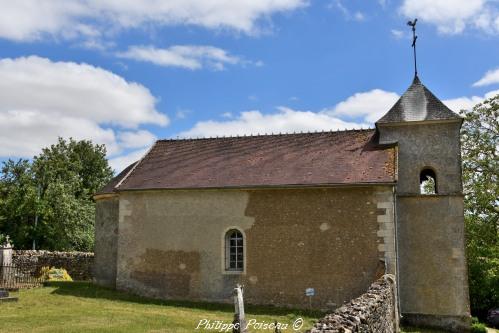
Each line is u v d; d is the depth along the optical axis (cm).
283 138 1967
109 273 1903
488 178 2464
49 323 1192
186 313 1423
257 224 1647
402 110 1762
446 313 1560
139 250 1769
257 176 1697
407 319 1581
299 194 1620
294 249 1598
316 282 1559
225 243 1681
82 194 4109
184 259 1711
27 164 3584
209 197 1714
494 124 2500
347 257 1542
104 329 1136
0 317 1243
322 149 1809
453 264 1583
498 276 2522
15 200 3244
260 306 1589
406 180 1686
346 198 1571
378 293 1007
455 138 1675
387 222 1520
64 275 2244
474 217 2473
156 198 1778
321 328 633
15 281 1925
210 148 2008
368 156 1675
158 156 2022
